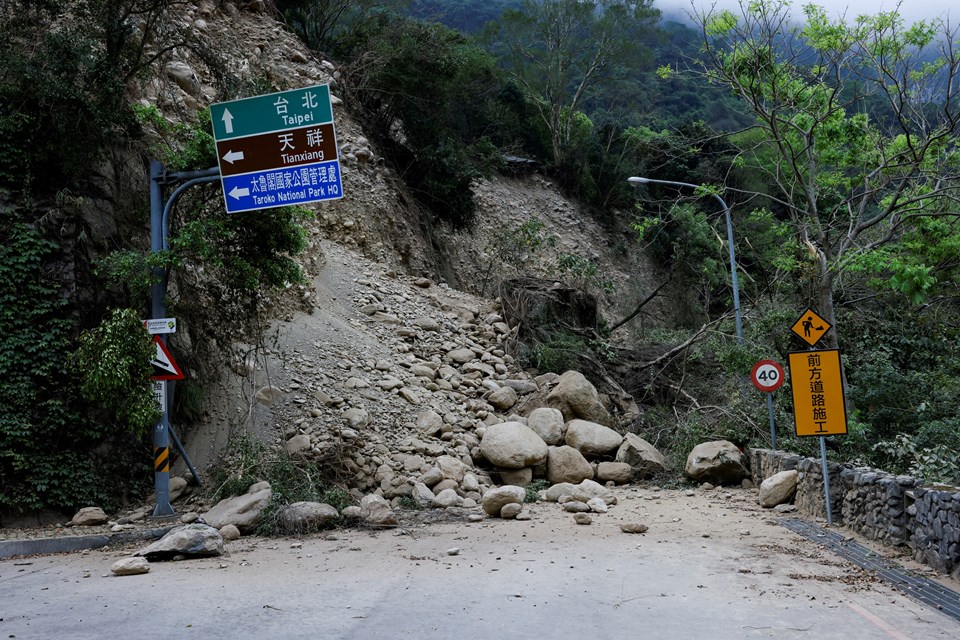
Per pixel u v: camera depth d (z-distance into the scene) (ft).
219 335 50.26
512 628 20.74
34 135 44.55
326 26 105.60
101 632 20.47
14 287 42.09
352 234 78.13
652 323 119.44
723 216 129.90
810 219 68.18
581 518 39.27
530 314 73.36
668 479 54.34
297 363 54.70
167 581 26.91
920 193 64.90
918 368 71.61
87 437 42.68
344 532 37.93
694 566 28.94
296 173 42.16
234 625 20.97
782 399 59.36
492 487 50.16
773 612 22.57
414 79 91.81
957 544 26.71
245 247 45.85
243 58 79.66
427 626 20.88
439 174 96.53
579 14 153.99
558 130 148.25
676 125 159.84
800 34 64.34
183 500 43.68
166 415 41.01
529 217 130.82
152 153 51.85
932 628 21.08
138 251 45.85
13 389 40.78
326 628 20.66
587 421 58.54
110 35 48.29
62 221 44.11
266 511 38.63
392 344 63.36
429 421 53.62
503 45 167.02
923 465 40.73
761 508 44.16
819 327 39.09
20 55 44.34
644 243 147.02
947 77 61.77
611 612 22.43
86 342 39.63
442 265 93.40
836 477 38.52
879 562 29.55
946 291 76.74
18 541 34.09
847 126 64.49
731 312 69.46
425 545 33.96
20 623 21.58
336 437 48.60
